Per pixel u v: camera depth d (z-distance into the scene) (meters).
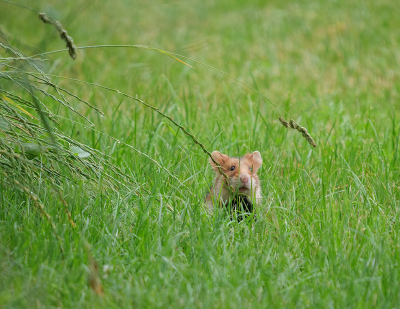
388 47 24.45
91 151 9.27
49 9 8.18
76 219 8.27
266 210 9.99
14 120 9.07
